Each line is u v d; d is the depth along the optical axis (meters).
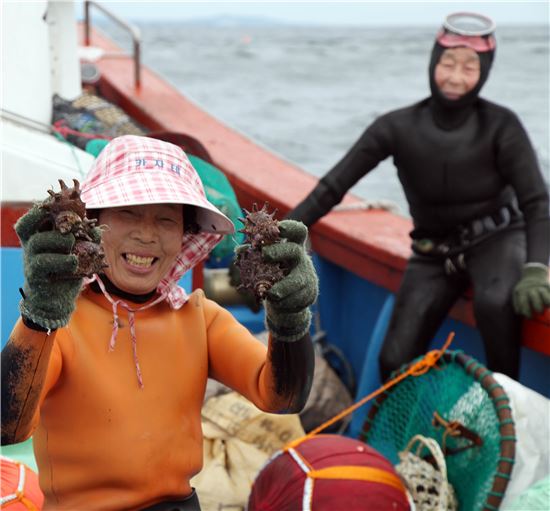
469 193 3.55
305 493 2.37
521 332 3.42
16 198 3.13
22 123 3.58
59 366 1.89
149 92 6.84
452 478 2.97
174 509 2.00
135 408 1.95
